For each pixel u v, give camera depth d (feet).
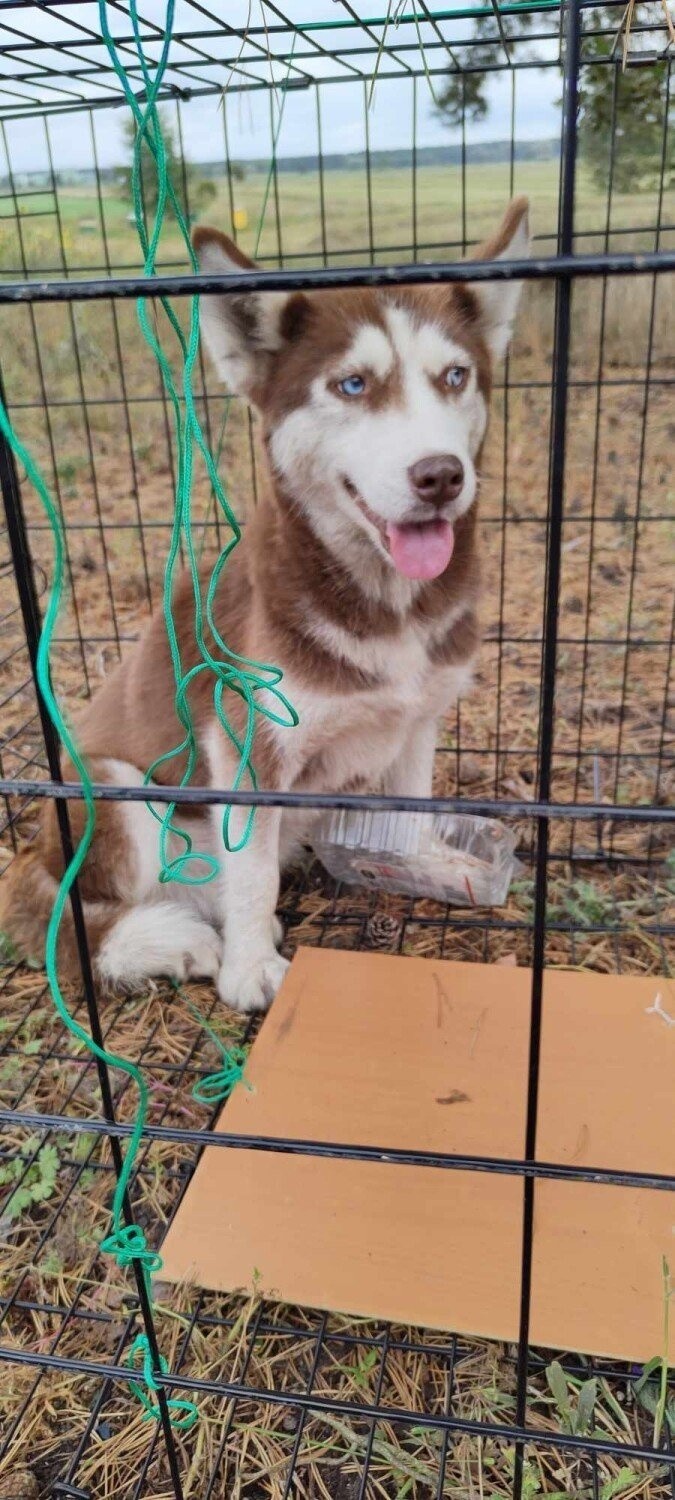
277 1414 1.31
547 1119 1.71
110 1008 2.12
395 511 1.78
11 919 2.27
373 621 2.00
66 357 5.82
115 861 2.20
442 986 2.07
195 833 2.31
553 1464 1.23
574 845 2.61
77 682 3.50
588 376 5.95
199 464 5.07
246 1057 1.95
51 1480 1.25
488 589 4.13
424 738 2.40
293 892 2.54
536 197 4.12
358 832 2.49
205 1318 1.42
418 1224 1.53
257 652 2.03
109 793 0.80
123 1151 1.73
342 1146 0.89
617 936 2.29
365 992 2.06
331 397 1.90
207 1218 1.55
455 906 2.43
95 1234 1.58
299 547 1.99
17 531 0.75
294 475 1.98
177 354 5.69
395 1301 1.40
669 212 5.40
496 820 2.61
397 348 1.87
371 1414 1.01
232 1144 0.91
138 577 4.24
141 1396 1.17
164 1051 1.99
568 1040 1.90
